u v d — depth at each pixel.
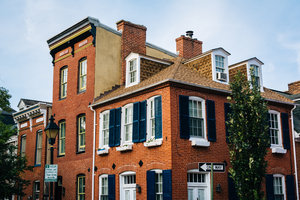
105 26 20.41
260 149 13.27
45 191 21.69
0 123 19.19
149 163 15.27
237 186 13.22
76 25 20.69
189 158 14.80
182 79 15.64
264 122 13.54
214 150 15.72
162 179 14.46
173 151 14.38
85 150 19.30
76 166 19.72
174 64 19.00
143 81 17.78
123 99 17.39
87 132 19.41
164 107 15.04
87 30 20.06
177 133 14.70
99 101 18.73
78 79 20.81
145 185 15.30
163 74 17.19
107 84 19.91
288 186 17.84
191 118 15.53
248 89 13.84
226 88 17.05
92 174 18.45
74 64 21.28
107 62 20.16
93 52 19.84
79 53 20.98
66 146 20.81
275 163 17.69
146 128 15.75
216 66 17.77
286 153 18.38
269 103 18.36
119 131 17.14
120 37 21.11
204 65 18.08
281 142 18.39
